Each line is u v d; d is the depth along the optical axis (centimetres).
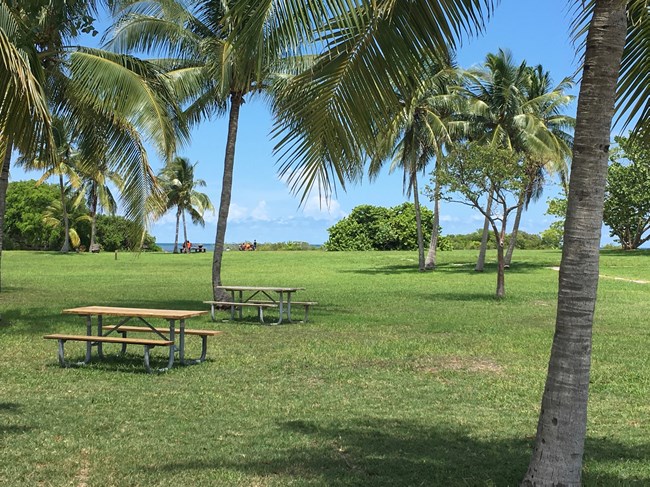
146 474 500
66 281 2881
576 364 399
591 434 655
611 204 5166
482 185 2152
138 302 2008
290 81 477
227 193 1803
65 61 1304
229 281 3020
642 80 575
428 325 1529
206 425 643
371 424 667
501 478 511
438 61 455
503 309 1930
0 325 1395
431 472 522
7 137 660
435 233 3959
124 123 1430
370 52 455
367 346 1184
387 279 3212
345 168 475
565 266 402
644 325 1595
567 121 3528
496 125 3353
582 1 484
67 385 809
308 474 510
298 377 899
